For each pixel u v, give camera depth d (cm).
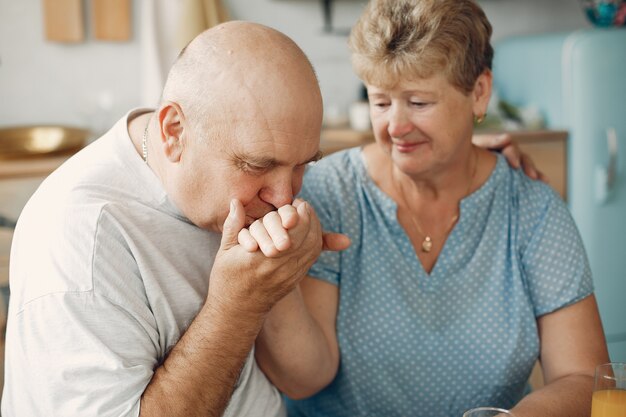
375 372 151
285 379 141
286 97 107
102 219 116
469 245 152
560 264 152
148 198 122
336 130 320
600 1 338
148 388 114
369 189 155
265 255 106
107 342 112
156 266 121
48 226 115
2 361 243
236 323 114
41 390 111
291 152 109
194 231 126
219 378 116
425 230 154
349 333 152
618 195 325
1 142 290
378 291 152
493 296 152
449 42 134
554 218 154
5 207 259
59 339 110
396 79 137
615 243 327
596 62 316
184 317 125
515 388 152
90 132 311
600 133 320
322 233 118
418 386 151
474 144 160
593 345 149
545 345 152
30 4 309
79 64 318
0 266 258
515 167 159
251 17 338
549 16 388
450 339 151
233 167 110
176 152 114
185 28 294
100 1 313
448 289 151
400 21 134
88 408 110
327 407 158
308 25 348
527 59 344
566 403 134
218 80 108
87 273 112
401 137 142
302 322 139
